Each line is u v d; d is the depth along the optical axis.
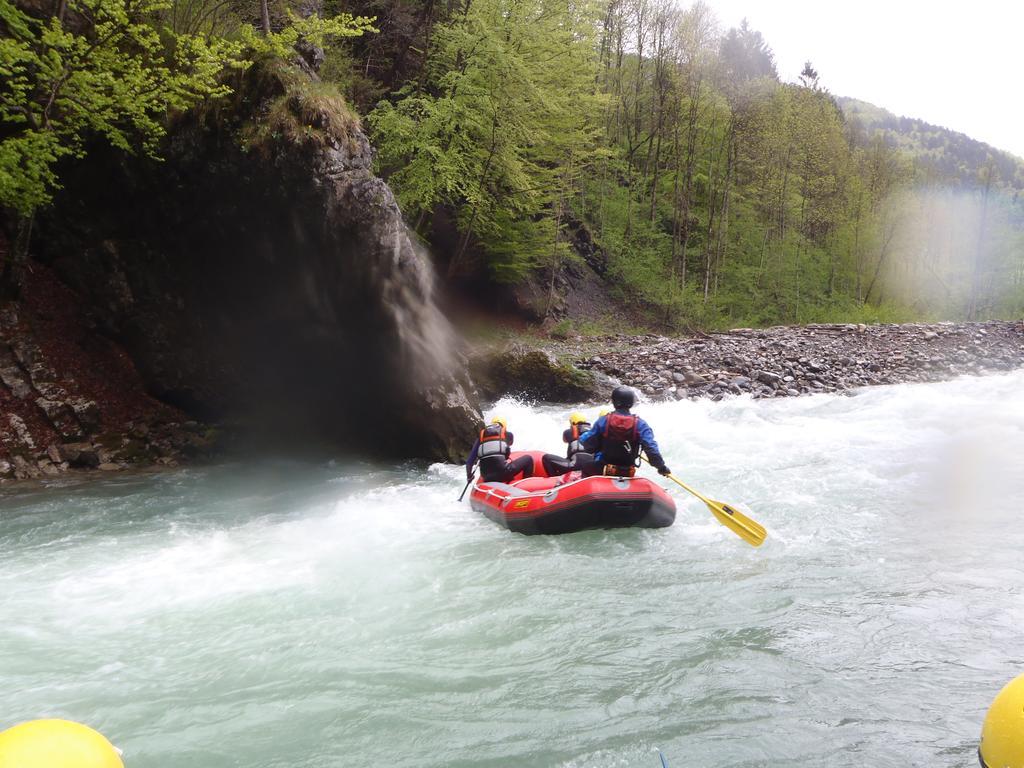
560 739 3.39
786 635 4.47
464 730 3.49
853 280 40.31
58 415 10.16
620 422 6.96
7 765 1.57
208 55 9.49
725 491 8.16
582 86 23.47
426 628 4.69
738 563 5.93
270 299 10.84
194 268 10.88
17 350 10.16
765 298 34.03
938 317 43.38
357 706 3.72
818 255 37.47
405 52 22.39
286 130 9.89
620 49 33.91
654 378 16.61
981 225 44.59
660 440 10.92
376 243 10.23
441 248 22.78
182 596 5.36
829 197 41.03
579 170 24.84
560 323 23.67
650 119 36.19
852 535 6.59
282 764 3.25
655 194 32.12
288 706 3.74
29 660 4.33
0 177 9.20
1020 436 10.53
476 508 7.89
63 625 4.84
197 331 11.14
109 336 11.11
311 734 3.49
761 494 7.99
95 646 4.52
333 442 11.80
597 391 15.25
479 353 15.68
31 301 10.59
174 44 10.74
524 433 12.07
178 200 10.50
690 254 32.41
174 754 3.34
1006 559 5.83
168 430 10.96
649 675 3.99
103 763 1.70
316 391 11.56
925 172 60.44
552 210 24.69
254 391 11.48
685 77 33.22
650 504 6.79
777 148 37.44
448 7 22.84
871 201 43.91
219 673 4.12
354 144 10.40
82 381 10.64
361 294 10.44
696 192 35.59
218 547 6.66
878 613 4.79
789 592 5.21
